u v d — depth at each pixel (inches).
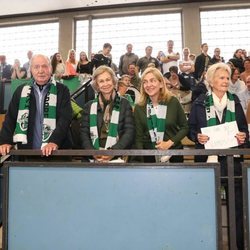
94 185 68.1
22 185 70.6
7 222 70.7
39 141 83.0
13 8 358.6
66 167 69.0
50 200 69.6
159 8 344.2
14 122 84.5
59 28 364.5
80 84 165.5
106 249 67.4
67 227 68.9
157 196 66.4
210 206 65.0
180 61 252.1
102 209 67.7
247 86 163.8
